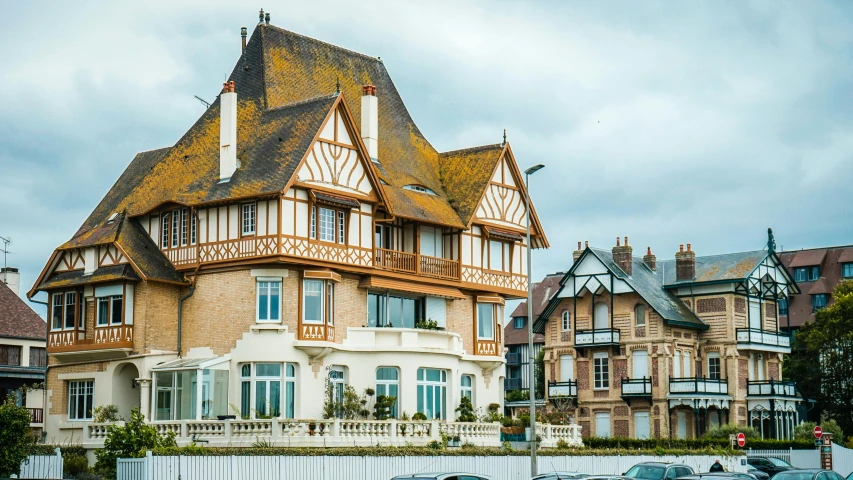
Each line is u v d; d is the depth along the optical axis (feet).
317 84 182.09
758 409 237.66
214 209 160.45
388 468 130.62
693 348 236.84
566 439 177.47
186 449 121.19
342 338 161.58
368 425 149.18
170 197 164.45
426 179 184.34
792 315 288.10
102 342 161.38
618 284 234.38
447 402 168.76
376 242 170.40
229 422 144.97
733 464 173.78
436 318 176.96
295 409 155.43
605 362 236.02
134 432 126.52
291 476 123.24
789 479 129.80
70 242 169.58
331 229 160.25
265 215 155.12
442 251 179.42
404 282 169.58
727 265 241.55
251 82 175.42
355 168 163.53
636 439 196.65
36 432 191.72
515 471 143.54
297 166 154.40
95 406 163.32
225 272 159.22
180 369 154.71
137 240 165.17
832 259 294.05
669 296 240.94
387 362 162.81
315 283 158.51
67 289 167.73
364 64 193.88
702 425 232.32
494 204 184.44
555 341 243.60
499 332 186.91
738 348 235.81
